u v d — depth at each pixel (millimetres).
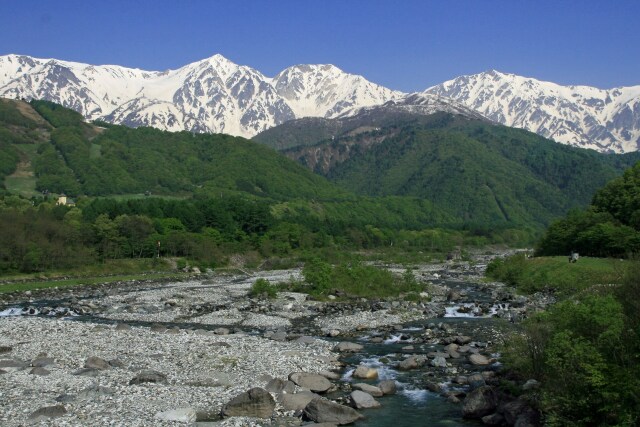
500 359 43906
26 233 125625
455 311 74688
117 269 132625
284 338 55312
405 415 33219
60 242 129250
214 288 102500
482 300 85500
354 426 31328
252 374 39844
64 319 69312
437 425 31562
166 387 36094
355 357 48031
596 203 131875
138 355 44531
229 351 46312
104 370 40031
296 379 37938
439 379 40906
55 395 33906
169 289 100688
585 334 29516
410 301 83500
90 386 35156
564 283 84312
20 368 40375
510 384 35250
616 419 24781
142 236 148625
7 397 33156
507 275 110625
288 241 182875
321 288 92188
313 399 32375
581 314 29859
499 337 55344
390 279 97188
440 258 197875
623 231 106688
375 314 71250
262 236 179750
